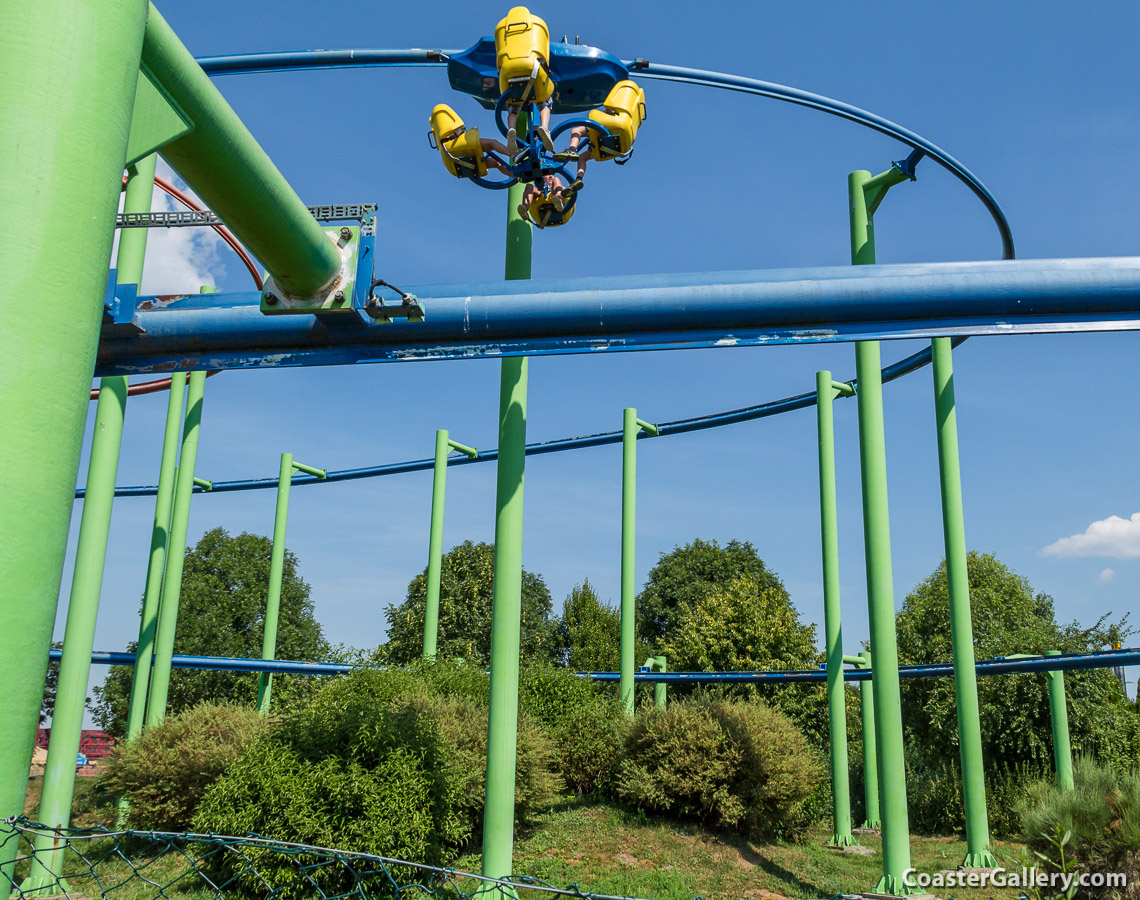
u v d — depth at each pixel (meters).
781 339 5.34
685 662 26.95
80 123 2.46
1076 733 18.84
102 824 12.23
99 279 2.52
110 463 10.05
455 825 9.27
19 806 2.25
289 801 8.65
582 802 13.24
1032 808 8.24
